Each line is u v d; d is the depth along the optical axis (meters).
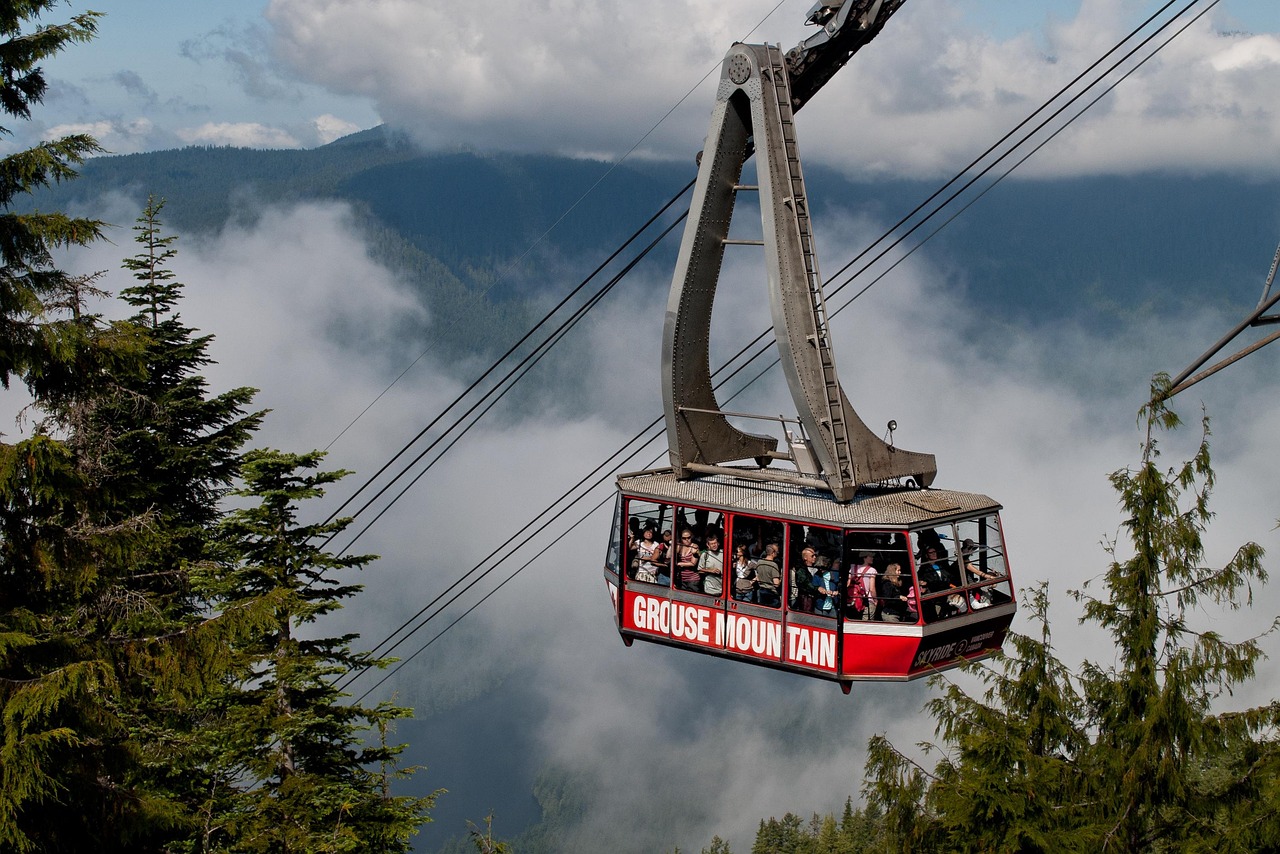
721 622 19.20
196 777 19.06
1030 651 17.06
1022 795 15.16
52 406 13.49
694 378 20.56
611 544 21.17
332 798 18.83
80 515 13.33
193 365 26.42
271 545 20.62
